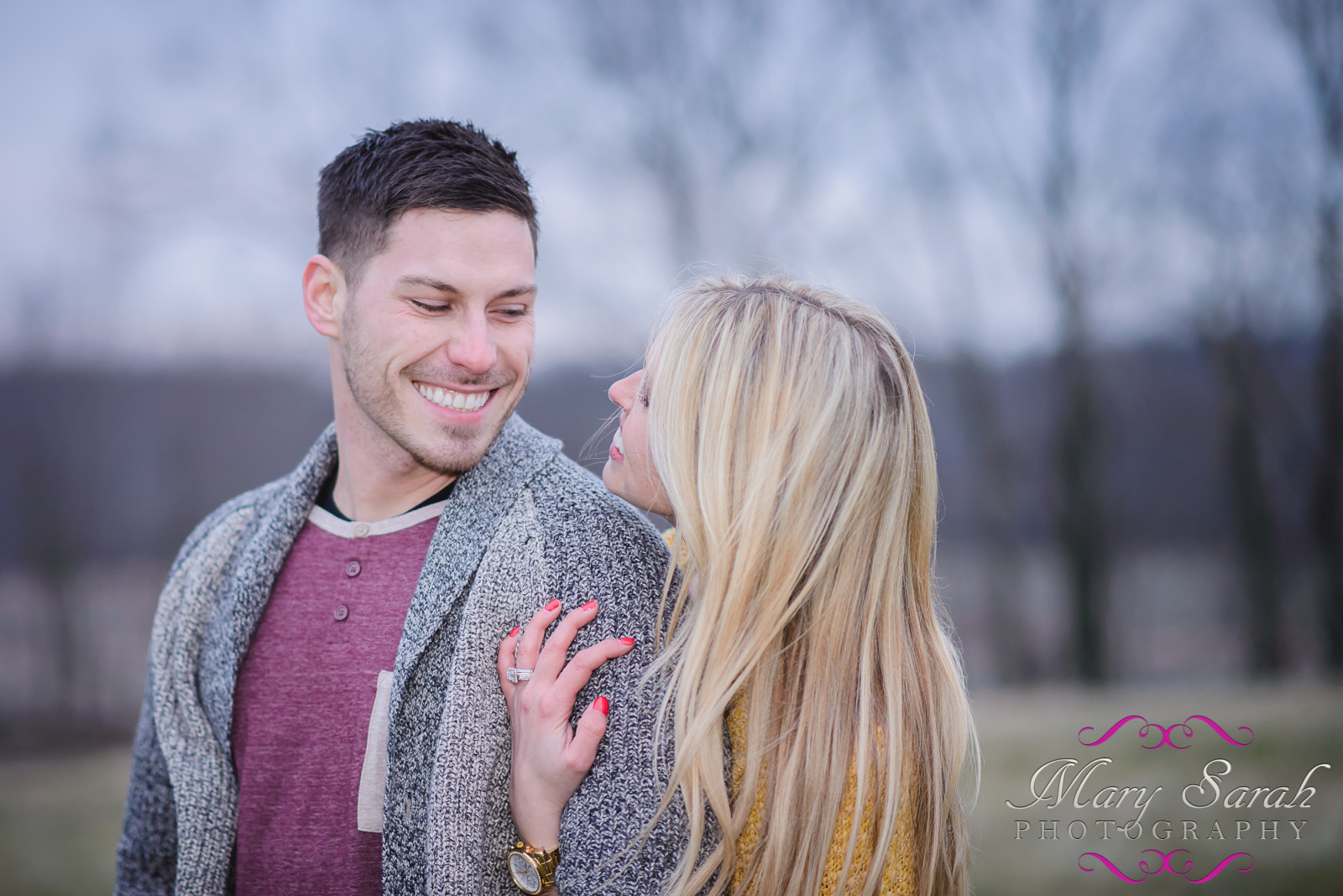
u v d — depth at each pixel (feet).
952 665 4.51
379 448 4.33
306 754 4.19
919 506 4.52
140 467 51.72
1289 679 39.19
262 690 4.33
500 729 4.00
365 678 4.18
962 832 4.53
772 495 4.09
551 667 3.85
